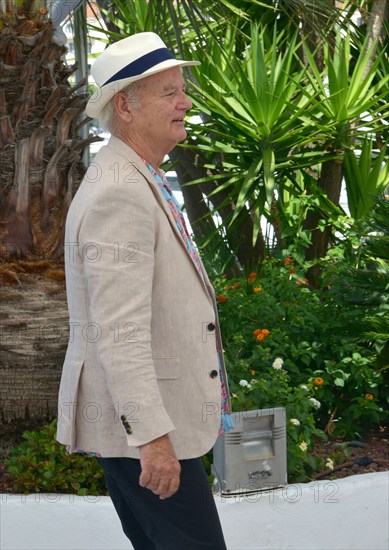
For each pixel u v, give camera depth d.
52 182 4.03
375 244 4.96
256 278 5.55
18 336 4.02
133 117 2.41
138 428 2.14
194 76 6.32
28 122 4.00
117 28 6.80
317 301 5.08
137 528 2.63
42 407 4.08
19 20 3.96
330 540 3.57
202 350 2.37
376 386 4.58
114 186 2.25
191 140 6.54
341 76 5.99
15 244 4.01
